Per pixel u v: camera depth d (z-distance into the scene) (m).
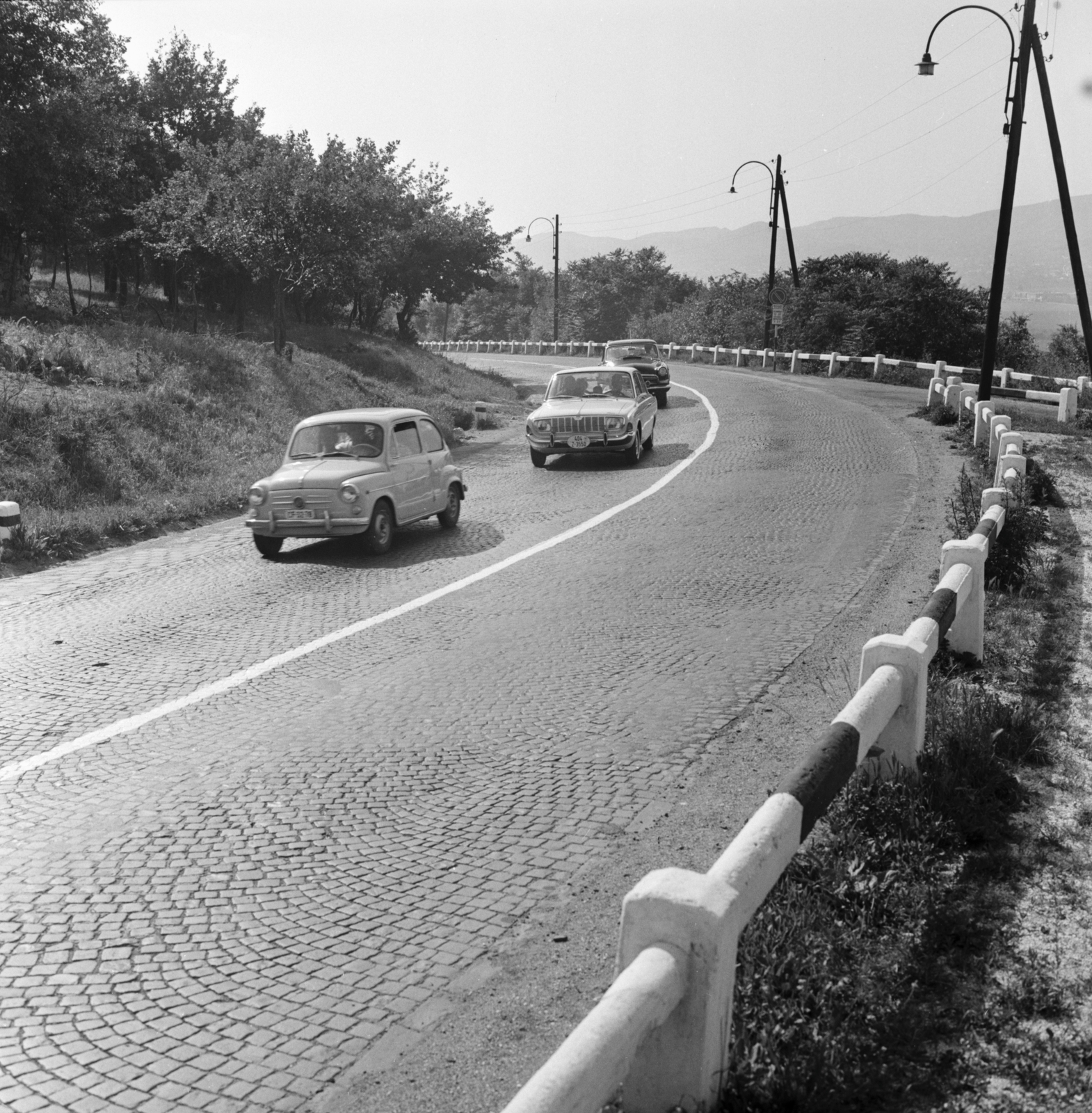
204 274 41.09
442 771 6.46
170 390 22.23
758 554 12.27
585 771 6.42
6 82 31.52
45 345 22.64
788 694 7.70
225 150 33.66
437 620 10.03
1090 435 22.11
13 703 7.88
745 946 3.96
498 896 4.96
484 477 19.62
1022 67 24.44
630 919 3.11
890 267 53.16
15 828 5.80
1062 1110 3.28
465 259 50.97
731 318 60.59
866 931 4.36
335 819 5.83
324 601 10.91
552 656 8.78
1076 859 4.96
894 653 5.59
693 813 5.80
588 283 102.31
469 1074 3.71
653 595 10.64
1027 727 6.27
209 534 15.12
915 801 5.27
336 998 4.18
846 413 27.50
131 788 6.30
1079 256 28.41
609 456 21.30
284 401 24.92
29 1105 3.57
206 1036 3.95
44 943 4.62
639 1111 3.14
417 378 35.88
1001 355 47.59
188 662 8.86
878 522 13.71
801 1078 3.31
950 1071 3.49
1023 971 4.04
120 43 34.19
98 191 37.00
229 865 5.32
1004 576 9.93
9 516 13.34
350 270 32.59
